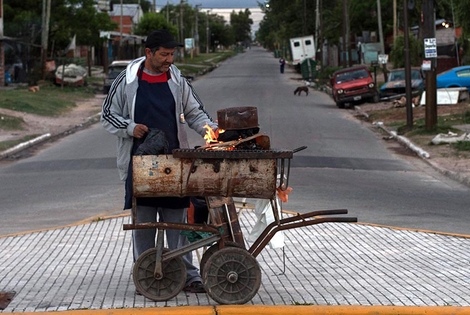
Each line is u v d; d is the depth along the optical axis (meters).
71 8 55.16
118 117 7.12
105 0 63.84
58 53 59.59
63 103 39.34
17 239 10.59
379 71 57.00
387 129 27.98
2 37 45.81
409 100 26.59
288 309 6.80
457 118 28.50
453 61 46.12
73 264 8.92
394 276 8.26
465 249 9.78
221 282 6.92
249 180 6.79
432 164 19.80
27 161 21.19
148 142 6.83
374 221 12.05
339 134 27.00
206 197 7.05
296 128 28.45
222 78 69.06
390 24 71.69
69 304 7.07
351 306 6.91
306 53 76.75
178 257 7.05
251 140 6.98
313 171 18.39
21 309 6.92
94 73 67.81
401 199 14.62
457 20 28.67
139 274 7.05
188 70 77.50
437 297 7.36
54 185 16.61
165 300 7.08
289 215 11.95
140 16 106.75
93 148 23.59
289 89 53.59
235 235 7.07
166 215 7.29
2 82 46.78
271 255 9.40
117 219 11.93
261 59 130.38
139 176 6.71
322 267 8.74
